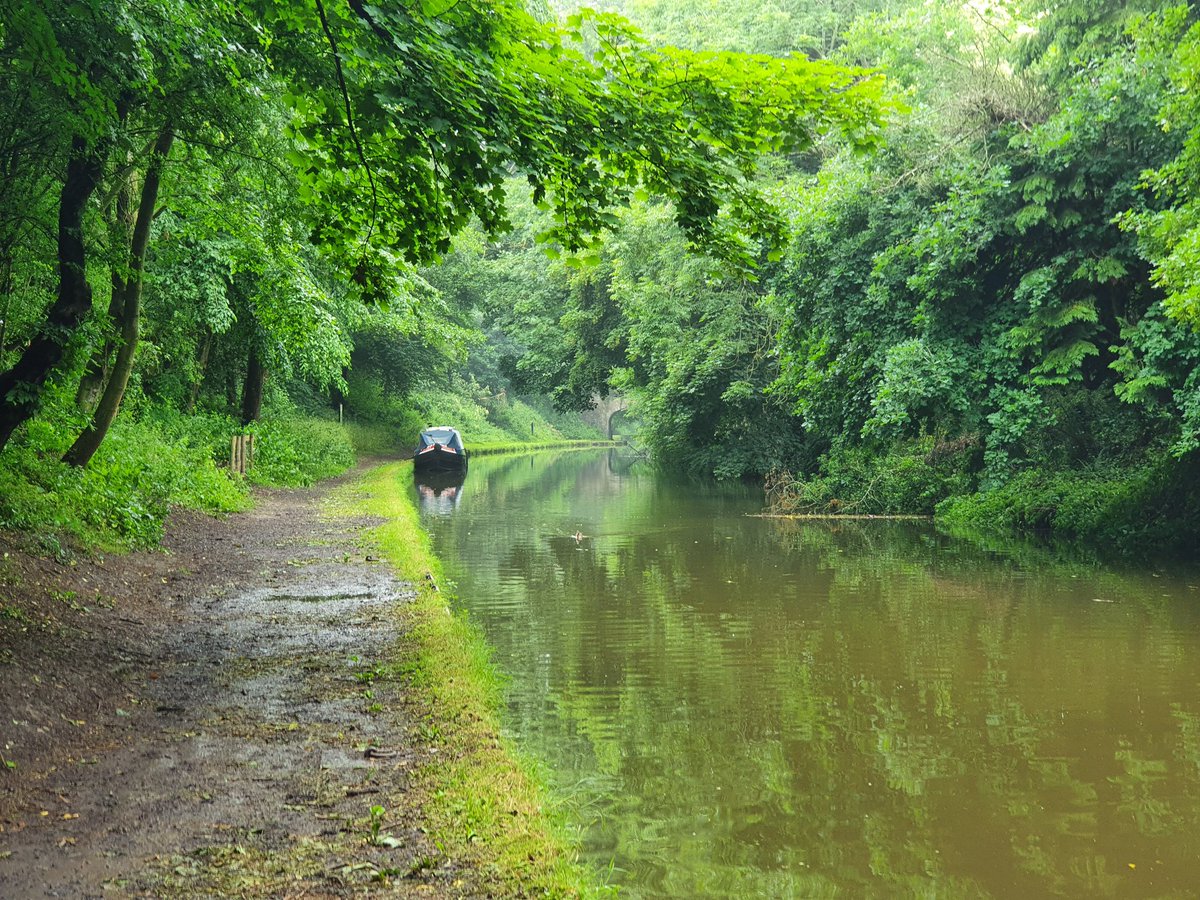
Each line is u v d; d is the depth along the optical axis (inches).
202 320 776.3
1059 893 196.7
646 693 330.6
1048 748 276.4
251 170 499.8
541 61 283.7
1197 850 214.4
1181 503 637.9
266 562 513.0
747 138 314.2
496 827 187.8
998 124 757.9
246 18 317.1
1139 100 665.6
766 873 205.3
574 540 724.0
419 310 1163.3
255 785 208.2
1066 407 737.6
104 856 171.3
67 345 387.5
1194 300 485.7
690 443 1414.9
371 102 262.7
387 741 238.1
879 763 267.1
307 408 1581.0
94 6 277.1
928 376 757.9
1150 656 370.6
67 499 453.4
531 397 3385.8
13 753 215.0
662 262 1246.3
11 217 389.7
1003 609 458.9
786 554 648.4
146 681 285.7
